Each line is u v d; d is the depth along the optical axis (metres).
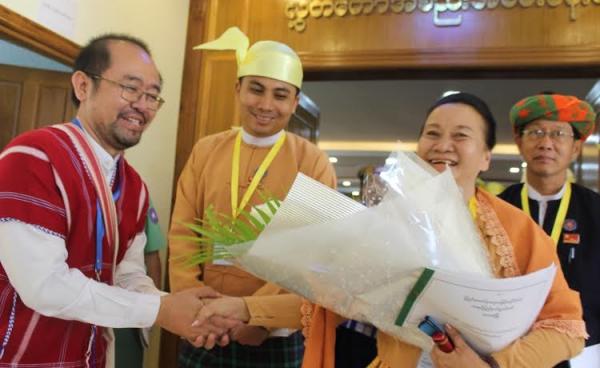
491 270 0.96
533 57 3.02
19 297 1.18
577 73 3.15
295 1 3.35
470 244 0.91
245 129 1.94
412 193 0.87
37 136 1.21
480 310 0.85
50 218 1.15
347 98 6.11
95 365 1.32
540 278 0.85
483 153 1.15
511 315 0.86
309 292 0.97
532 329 0.98
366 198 0.95
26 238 1.12
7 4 1.99
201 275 1.87
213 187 1.87
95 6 2.51
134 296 1.24
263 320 1.25
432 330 0.89
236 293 1.78
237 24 3.40
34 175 1.15
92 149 1.31
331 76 3.44
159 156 3.15
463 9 3.14
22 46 2.17
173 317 1.24
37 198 1.14
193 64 3.40
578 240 1.77
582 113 1.85
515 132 2.00
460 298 0.84
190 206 1.91
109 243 1.31
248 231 1.00
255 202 1.81
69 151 1.24
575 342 0.98
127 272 1.47
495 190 3.05
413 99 6.05
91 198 1.26
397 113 6.62
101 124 1.33
